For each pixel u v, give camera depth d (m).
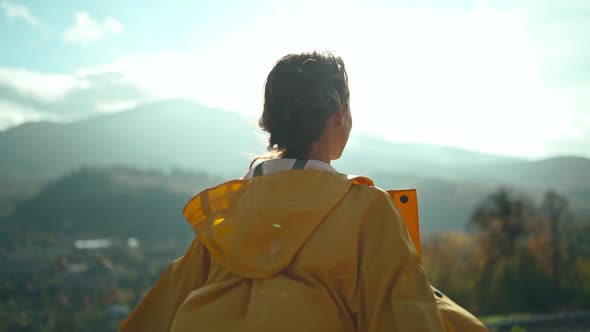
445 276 40.94
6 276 114.56
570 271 40.66
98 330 79.75
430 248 46.34
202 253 1.62
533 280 38.34
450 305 1.38
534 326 17.88
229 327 1.33
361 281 1.34
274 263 1.34
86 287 108.31
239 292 1.39
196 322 1.37
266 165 1.52
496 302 38.19
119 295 101.12
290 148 1.56
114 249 166.88
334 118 1.54
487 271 40.62
